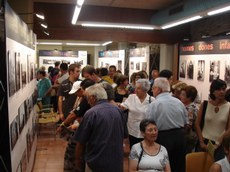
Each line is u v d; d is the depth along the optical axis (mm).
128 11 9461
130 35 9992
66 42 17422
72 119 3434
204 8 5922
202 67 7289
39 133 7555
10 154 2408
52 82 10008
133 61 11398
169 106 3377
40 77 7980
